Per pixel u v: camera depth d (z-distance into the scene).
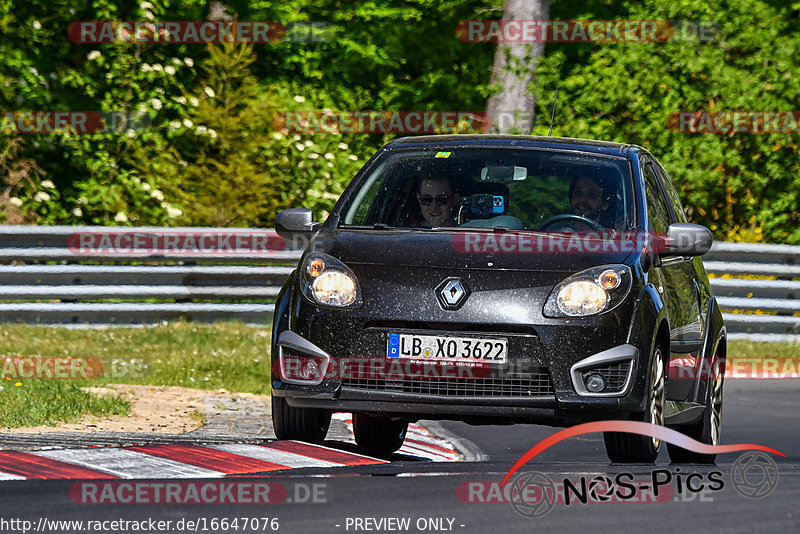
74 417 30.59
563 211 27.20
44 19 69.06
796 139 76.94
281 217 27.88
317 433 25.92
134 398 34.38
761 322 55.22
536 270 24.45
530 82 66.44
